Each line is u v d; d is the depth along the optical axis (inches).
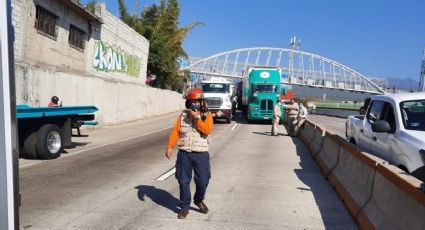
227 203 312.0
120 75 1312.7
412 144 268.1
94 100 933.8
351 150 329.4
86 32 1034.7
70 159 494.3
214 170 448.1
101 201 309.0
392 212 210.5
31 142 475.5
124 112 1154.7
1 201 118.2
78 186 354.6
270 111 1226.0
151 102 1432.1
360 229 251.0
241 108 1667.1
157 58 1742.1
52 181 370.9
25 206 290.5
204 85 1246.9
